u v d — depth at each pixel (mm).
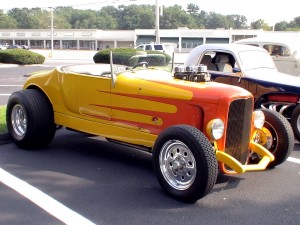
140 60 6215
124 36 81062
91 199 4738
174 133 4617
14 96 6586
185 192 4578
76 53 61500
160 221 4203
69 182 5266
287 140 5664
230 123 4957
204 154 4391
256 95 8414
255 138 5641
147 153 6645
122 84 5629
